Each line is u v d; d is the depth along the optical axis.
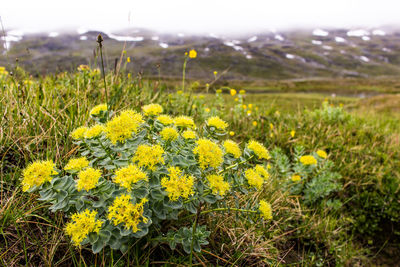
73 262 1.55
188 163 1.56
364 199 3.59
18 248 1.56
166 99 3.75
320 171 3.39
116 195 1.43
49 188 1.38
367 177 3.84
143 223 1.39
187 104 3.80
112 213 1.28
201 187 1.57
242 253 1.94
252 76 117.94
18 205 1.72
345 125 5.35
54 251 1.52
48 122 2.41
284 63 151.38
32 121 2.32
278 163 3.32
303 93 61.91
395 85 71.44
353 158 4.20
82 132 1.58
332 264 2.74
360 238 3.33
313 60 164.75
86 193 1.42
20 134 2.18
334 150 4.27
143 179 1.38
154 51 122.81
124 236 1.41
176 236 1.54
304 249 2.74
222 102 4.44
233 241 2.05
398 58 178.88
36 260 1.53
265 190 2.77
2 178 1.82
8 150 2.04
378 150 4.55
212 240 1.97
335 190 3.48
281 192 3.01
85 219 1.30
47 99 2.78
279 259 2.34
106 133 1.53
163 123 1.75
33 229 1.67
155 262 1.60
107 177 1.91
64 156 2.06
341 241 3.01
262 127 4.46
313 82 83.88
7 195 1.80
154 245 1.61
